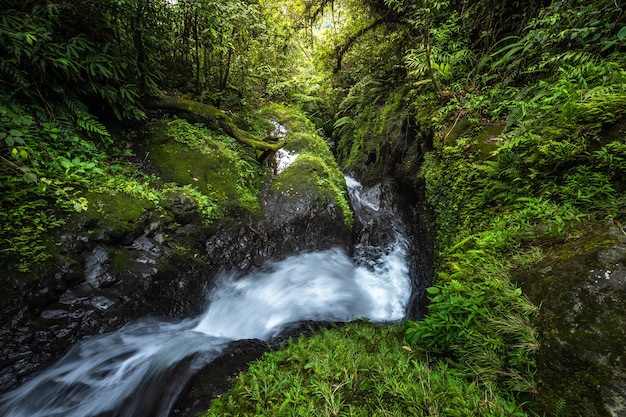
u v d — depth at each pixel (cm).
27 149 331
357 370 211
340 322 408
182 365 302
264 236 551
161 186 493
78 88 452
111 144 498
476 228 319
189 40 652
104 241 374
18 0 389
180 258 434
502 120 450
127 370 314
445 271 316
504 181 333
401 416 169
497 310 201
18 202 335
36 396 286
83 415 278
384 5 786
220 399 216
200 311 429
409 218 659
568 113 293
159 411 263
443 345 212
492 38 544
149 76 559
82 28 460
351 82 1068
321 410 180
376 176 835
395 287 564
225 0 564
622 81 296
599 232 210
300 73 1101
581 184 254
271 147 659
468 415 157
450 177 429
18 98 399
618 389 140
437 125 529
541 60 421
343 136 1085
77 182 390
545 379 164
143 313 373
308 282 532
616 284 167
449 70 560
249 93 852
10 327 293
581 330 162
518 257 229
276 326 430
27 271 309
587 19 362
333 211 610
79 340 325
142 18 502
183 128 590
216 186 545
